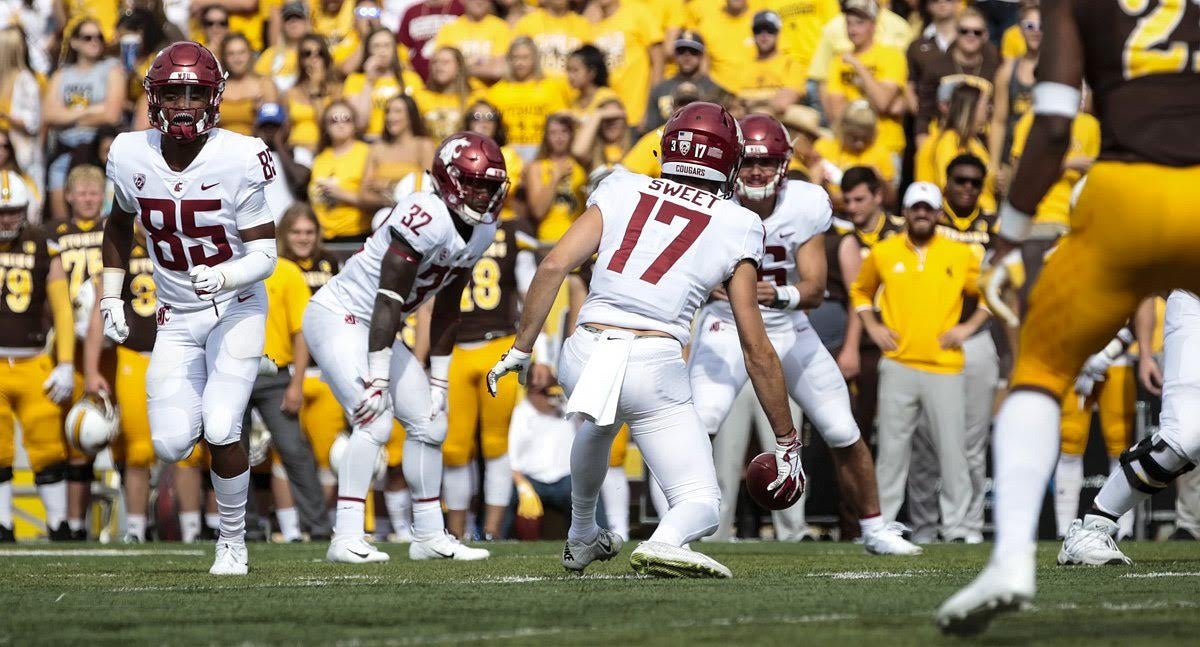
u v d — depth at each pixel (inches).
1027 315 450.3
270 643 432.1
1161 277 430.3
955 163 1163.9
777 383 624.4
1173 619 468.1
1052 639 420.2
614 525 1115.9
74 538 1250.6
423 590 610.2
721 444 1107.3
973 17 1362.0
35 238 1222.9
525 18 1512.1
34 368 1222.3
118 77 1518.2
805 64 1477.6
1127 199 423.8
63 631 468.1
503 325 1180.5
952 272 1126.4
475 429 1200.2
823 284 869.2
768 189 851.4
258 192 725.3
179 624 484.4
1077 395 1162.0
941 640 419.2
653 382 611.2
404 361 871.1
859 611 503.5
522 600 552.4
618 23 1491.1
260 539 1270.9
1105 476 1177.4
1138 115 430.9
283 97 1482.5
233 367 728.3
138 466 1213.1
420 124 1370.6
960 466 1124.5
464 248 820.6
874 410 1173.1
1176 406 746.8
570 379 621.9
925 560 827.4
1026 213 443.8
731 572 697.6
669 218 620.1
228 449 721.6
